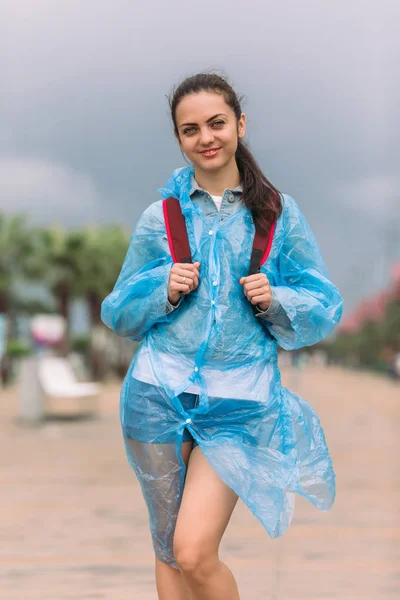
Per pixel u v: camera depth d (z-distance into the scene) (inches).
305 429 118.8
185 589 120.9
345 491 312.7
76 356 1918.1
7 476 354.6
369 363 3002.0
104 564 203.3
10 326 1927.9
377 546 222.1
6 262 1753.2
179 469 116.1
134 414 117.2
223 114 115.4
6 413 738.8
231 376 114.4
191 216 117.5
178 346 115.6
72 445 481.7
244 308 115.3
